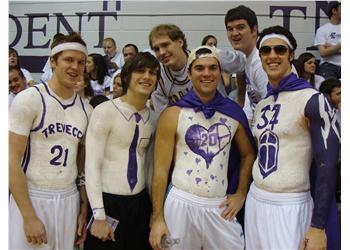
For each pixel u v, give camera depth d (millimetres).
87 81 2725
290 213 1856
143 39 4023
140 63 1973
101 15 4047
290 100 1883
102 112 1989
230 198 2059
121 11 4020
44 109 1934
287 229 1853
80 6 4078
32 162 1940
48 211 1954
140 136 2049
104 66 3504
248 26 2512
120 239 2029
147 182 2152
